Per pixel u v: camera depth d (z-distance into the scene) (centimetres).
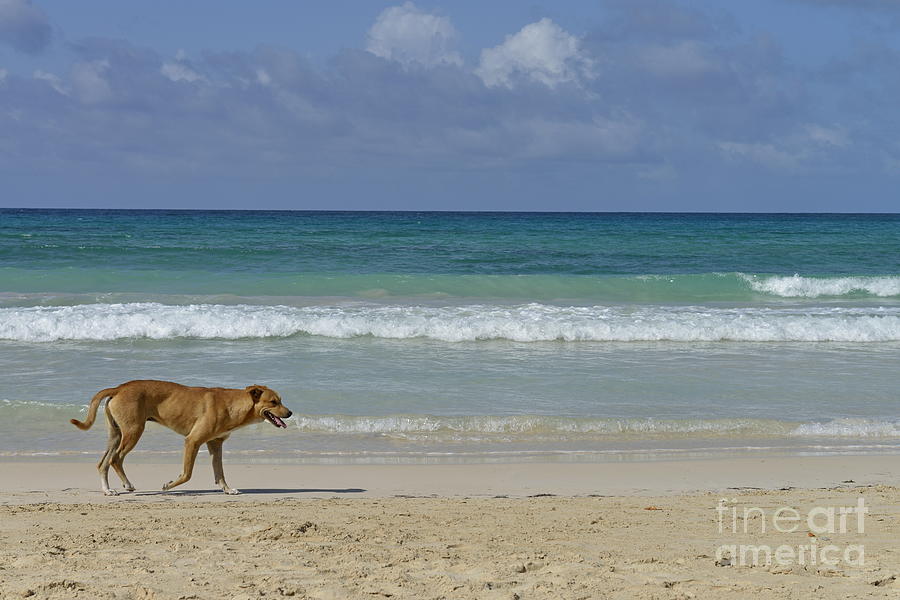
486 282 2358
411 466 881
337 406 1112
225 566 508
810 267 3177
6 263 2698
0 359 1366
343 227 6084
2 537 578
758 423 1055
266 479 828
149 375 1266
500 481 827
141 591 455
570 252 3700
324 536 589
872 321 1730
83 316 1603
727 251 3822
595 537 597
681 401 1175
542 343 1612
